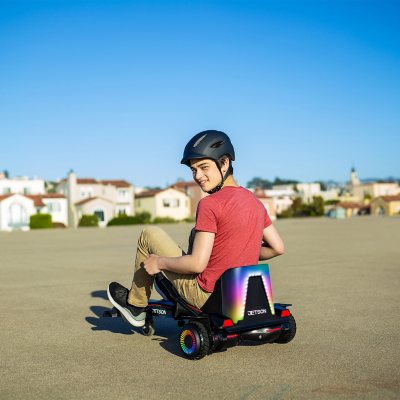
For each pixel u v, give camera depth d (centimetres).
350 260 1113
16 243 2069
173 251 420
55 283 846
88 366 386
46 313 598
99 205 6412
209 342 380
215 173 399
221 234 386
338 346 426
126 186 7100
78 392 329
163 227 3503
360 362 381
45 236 2677
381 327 492
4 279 904
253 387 330
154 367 379
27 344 457
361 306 598
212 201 385
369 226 2903
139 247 436
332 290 717
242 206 389
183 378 351
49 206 6244
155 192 7156
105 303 662
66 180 6862
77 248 1686
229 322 376
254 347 426
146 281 439
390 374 352
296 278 845
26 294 737
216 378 349
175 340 463
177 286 411
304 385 332
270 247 432
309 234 2216
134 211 7369
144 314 455
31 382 351
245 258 393
